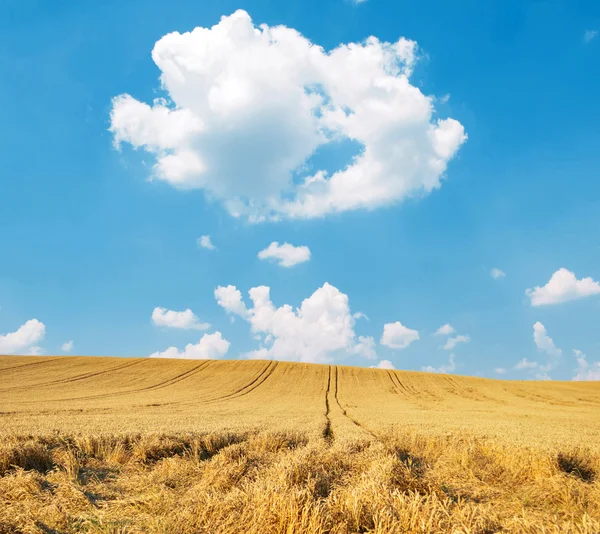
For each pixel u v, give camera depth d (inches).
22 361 2738.7
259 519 238.2
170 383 2428.6
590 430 976.3
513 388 2706.7
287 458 398.3
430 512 246.2
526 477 428.5
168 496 328.5
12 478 352.5
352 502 261.1
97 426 780.0
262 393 2218.3
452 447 566.6
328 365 3117.6
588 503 339.9
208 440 567.2
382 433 740.0
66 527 269.0
